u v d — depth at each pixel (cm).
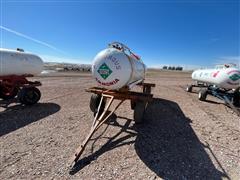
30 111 615
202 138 440
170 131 478
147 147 383
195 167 314
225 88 873
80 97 888
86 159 329
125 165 313
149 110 679
